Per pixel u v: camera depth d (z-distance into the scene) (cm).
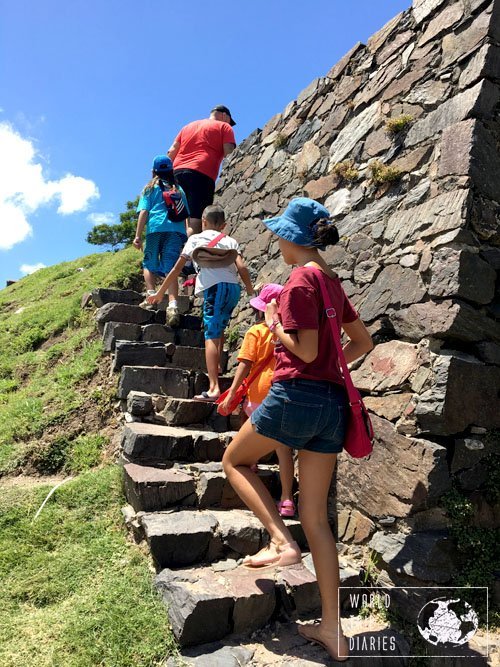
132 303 550
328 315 242
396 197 385
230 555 292
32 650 227
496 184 339
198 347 489
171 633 238
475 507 306
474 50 349
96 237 2330
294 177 526
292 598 271
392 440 321
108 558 288
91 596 259
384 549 299
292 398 233
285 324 233
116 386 427
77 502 332
